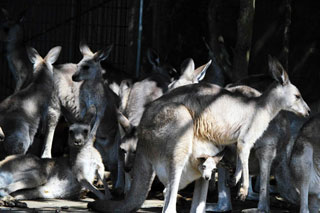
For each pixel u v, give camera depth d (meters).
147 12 20.02
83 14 18.62
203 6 19.91
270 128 10.59
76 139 11.38
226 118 9.85
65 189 11.84
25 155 11.73
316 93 18.56
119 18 19.38
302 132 10.35
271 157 10.62
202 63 19.80
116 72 15.93
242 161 9.96
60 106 14.68
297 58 18.80
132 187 9.99
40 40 19.94
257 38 18.92
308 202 10.62
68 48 19.53
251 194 12.36
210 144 9.95
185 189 13.23
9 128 13.55
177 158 9.38
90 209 10.49
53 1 20.09
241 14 13.97
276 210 11.56
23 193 11.45
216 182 13.52
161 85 13.27
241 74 14.09
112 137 13.70
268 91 10.27
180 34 19.94
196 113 9.75
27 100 14.24
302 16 18.88
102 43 19.31
